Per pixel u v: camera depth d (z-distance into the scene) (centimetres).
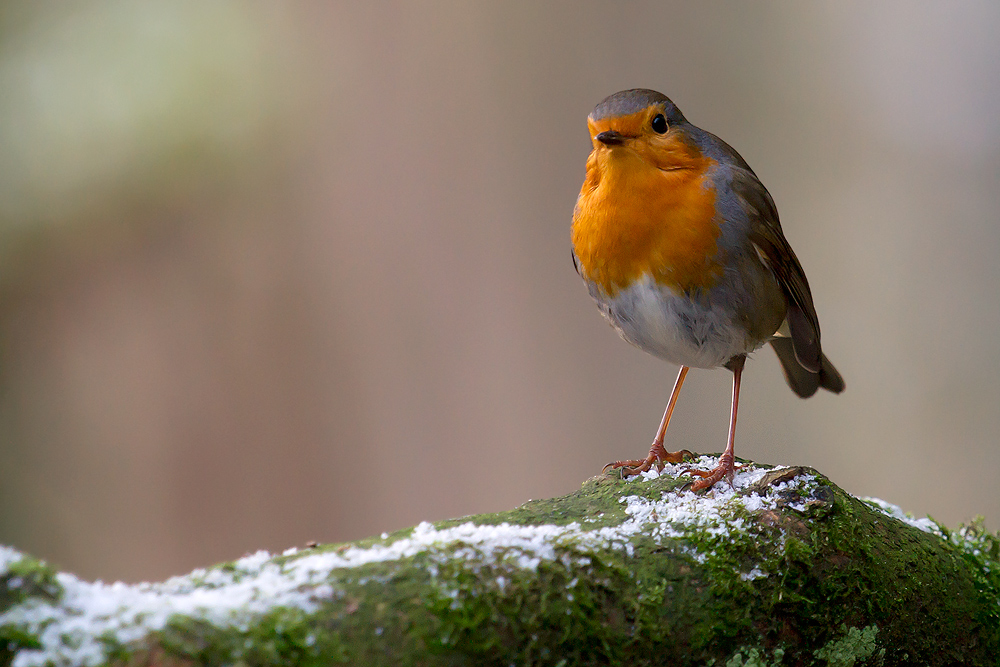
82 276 1388
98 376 1391
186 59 1325
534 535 310
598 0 1214
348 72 1249
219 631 240
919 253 1364
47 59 1364
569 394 1244
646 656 308
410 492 1265
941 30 1316
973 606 383
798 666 340
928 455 1346
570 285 1235
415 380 1256
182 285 1353
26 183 1370
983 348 1345
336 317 1277
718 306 465
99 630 230
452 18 1212
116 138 1355
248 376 1327
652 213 454
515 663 279
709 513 349
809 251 1370
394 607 265
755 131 1320
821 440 1347
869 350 1372
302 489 1307
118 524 1377
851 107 1334
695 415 1289
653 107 454
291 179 1286
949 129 1343
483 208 1234
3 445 1394
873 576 356
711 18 1263
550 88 1220
